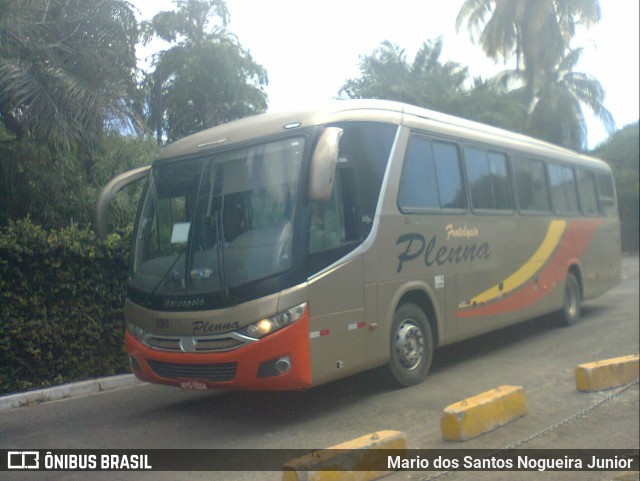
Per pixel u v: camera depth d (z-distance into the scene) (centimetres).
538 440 654
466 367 978
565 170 1343
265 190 710
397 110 862
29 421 776
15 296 862
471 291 967
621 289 2039
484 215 1012
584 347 1100
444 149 944
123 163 1156
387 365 823
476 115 2364
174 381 718
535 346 1126
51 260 894
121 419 777
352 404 791
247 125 767
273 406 805
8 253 849
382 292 788
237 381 675
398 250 819
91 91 997
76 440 694
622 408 757
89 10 1041
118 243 969
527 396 810
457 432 647
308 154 703
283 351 667
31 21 998
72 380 931
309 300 688
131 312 757
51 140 987
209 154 761
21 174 1027
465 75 2473
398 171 833
